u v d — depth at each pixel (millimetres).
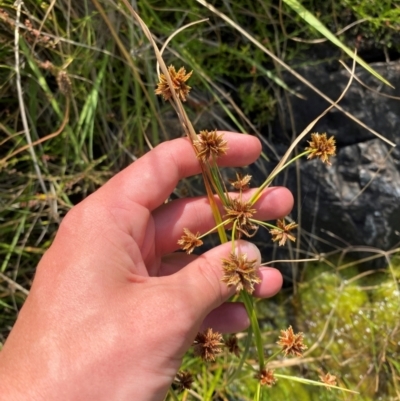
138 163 200
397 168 264
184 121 175
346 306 289
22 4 229
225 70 263
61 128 240
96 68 260
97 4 214
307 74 260
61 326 162
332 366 283
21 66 243
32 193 262
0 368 160
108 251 176
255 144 214
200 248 285
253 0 253
